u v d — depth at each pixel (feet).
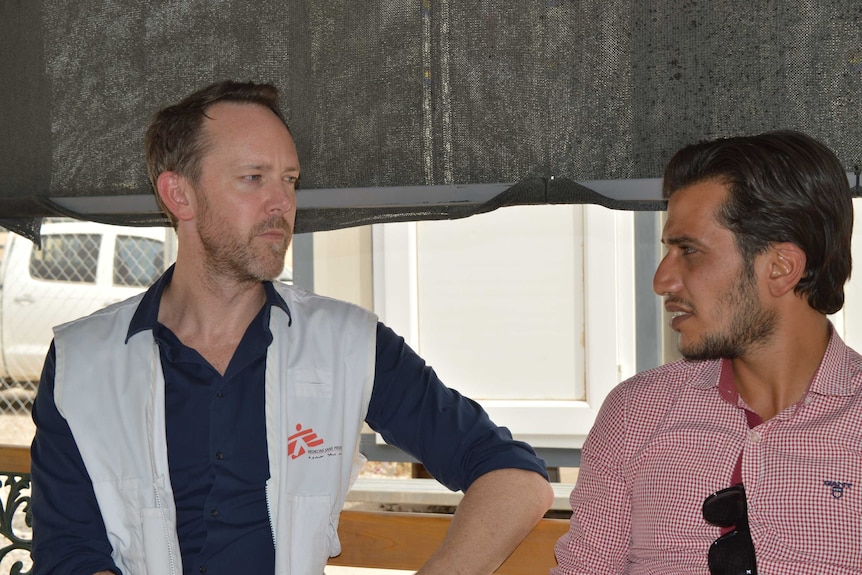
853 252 8.43
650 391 4.80
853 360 4.46
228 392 5.32
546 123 6.29
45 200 7.14
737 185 4.26
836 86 5.80
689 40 6.01
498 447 5.15
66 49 7.13
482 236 8.91
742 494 4.33
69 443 5.26
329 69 6.66
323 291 9.20
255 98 5.44
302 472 5.25
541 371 8.86
